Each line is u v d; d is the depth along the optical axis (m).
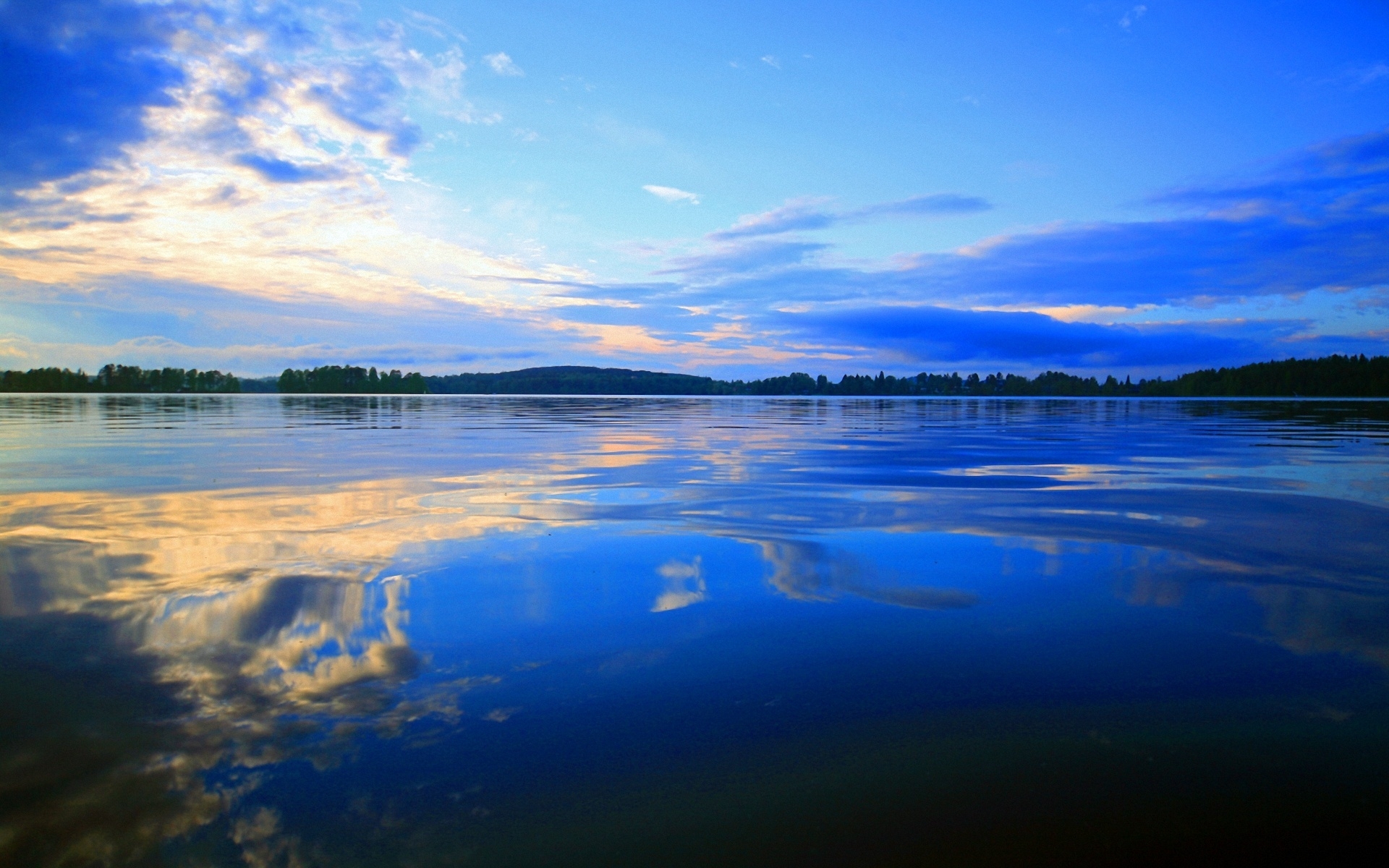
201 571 5.18
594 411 40.81
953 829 2.39
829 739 2.97
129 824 2.35
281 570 5.22
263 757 2.76
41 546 5.87
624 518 7.26
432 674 3.52
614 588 4.89
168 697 3.22
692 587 4.94
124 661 3.61
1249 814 2.48
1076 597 4.81
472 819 2.41
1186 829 2.39
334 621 4.20
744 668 3.64
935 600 4.75
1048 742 2.96
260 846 2.25
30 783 2.55
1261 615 4.50
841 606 4.60
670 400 79.19
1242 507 8.04
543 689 3.38
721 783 2.64
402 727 3.01
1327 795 2.59
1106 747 2.92
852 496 8.67
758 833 2.36
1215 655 3.87
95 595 4.60
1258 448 15.70
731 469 11.35
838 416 34.88
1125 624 4.34
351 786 2.58
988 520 7.25
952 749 2.90
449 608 4.45
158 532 6.44
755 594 4.82
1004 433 21.17
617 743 2.91
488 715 3.12
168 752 2.78
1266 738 3.00
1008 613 4.51
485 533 6.50
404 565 5.40
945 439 18.56
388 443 16.14
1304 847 2.30
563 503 8.10
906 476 10.64
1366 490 9.38
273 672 3.51
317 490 8.88
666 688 3.42
